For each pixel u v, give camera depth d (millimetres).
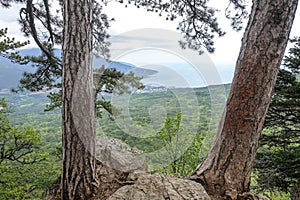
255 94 2281
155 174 2619
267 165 5348
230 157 2404
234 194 2371
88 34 2299
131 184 2465
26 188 6875
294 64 5391
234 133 2369
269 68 2254
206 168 2551
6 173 7422
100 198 2342
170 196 2199
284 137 5625
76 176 2348
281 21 2209
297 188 5141
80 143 2312
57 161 7383
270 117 5602
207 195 2262
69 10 2229
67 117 2291
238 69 2359
